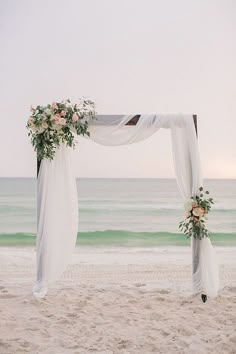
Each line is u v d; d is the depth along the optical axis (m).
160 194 19.59
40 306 4.69
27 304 4.75
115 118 5.23
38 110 5.15
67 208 5.19
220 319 4.22
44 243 5.12
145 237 14.76
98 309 4.62
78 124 5.14
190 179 5.23
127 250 11.94
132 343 3.55
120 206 19.23
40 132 5.07
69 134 5.14
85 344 3.54
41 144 5.09
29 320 4.17
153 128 5.22
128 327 3.99
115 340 3.63
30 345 3.50
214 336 3.72
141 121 5.17
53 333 3.81
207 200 5.08
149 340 3.63
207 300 4.98
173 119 5.19
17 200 19.36
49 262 5.09
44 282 5.08
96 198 19.78
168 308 4.68
